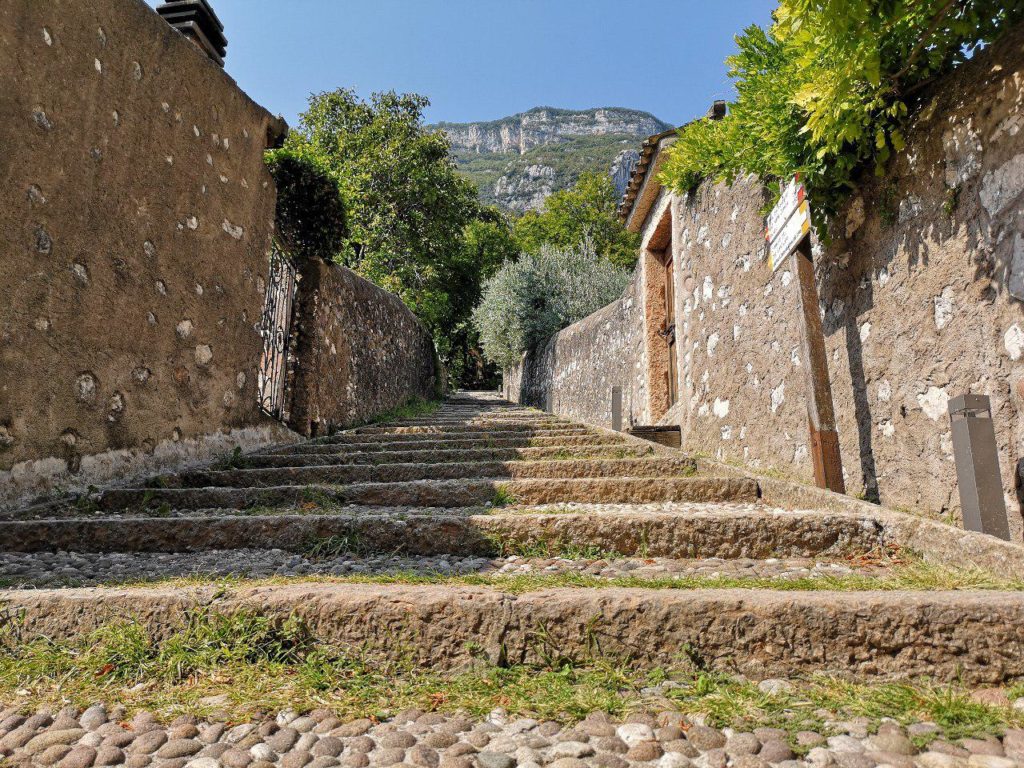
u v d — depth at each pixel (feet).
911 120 10.15
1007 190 8.22
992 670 5.10
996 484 7.83
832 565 8.33
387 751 4.36
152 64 14.73
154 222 14.67
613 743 4.36
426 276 65.31
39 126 11.61
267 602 6.01
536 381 53.78
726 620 5.47
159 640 5.99
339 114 62.13
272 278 20.71
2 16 10.93
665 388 28.02
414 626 5.79
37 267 11.50
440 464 14.57
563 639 5.63
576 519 9.30
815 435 11.28
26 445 11.18
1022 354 7.96
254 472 14.53
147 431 14.21
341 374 25.39
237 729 4.72
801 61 9.65
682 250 22.62
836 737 4.31
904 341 10.32
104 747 4.49
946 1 8.65
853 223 11.82
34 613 6.17
